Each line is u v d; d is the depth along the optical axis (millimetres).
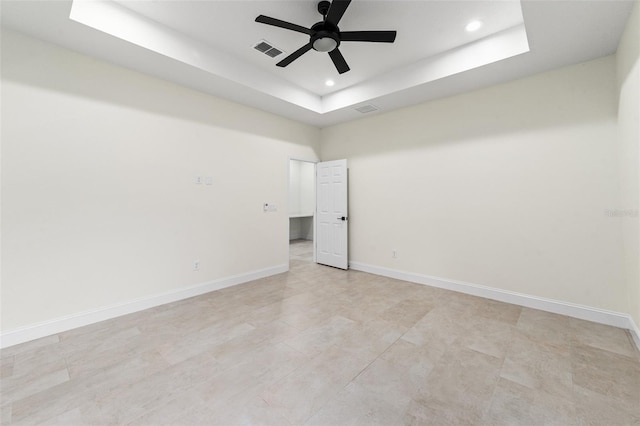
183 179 3441
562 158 2928
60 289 2566
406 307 3145
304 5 2420
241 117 4059
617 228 2645
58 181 2555
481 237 3492
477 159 3512
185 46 2877
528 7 2035
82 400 1670
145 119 3113
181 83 3355
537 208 3086
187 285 3486
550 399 1680
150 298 3148
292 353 2191
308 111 4363
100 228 2803
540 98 3051
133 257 3029
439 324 2705
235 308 3115
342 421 1517
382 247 4520
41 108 2471
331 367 2008
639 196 2084
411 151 4141
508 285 3293
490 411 1586
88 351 2219
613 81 2650
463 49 3016
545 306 3033
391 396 1710
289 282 4125
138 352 2203
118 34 2432
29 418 1529
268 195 4453
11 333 2316
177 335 2486
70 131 2619
